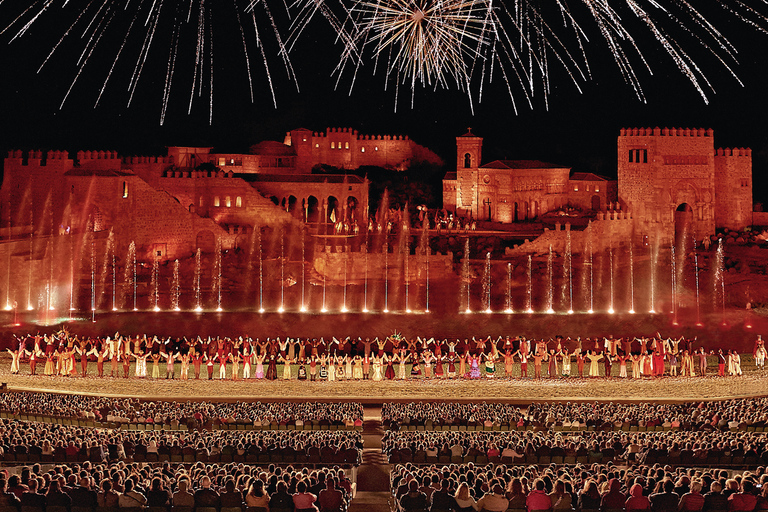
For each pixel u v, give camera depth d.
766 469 21.61
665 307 91.12
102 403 39.50
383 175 130.88
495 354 55.62
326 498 19.77
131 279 92.75
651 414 36.84
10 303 82.06
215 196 111.69
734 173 115.00
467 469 23.31
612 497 18.88
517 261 100.44
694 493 18.19
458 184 124.25
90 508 19.14
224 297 90.94
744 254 103.19
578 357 55.75
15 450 26.75
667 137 112.62
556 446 29.00
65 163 103.44
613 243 105.38
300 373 54.50
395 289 95.69
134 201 102.88
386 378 54.69
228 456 28.41
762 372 57.25
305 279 97.25
